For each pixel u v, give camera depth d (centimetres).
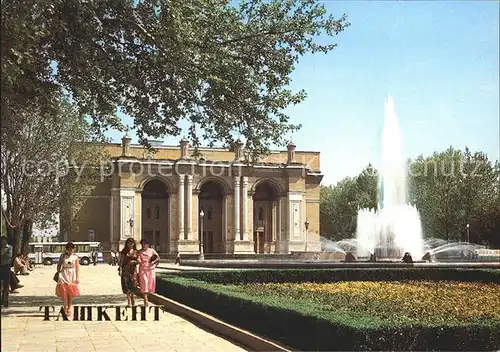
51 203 5172
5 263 2072
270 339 1287
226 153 8731
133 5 2161
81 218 8212
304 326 1152
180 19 2103
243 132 2395
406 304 1506
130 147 8331
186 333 1487
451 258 6394
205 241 8875
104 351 1247
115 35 2250
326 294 1789
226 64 2244
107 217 8319
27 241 5272
